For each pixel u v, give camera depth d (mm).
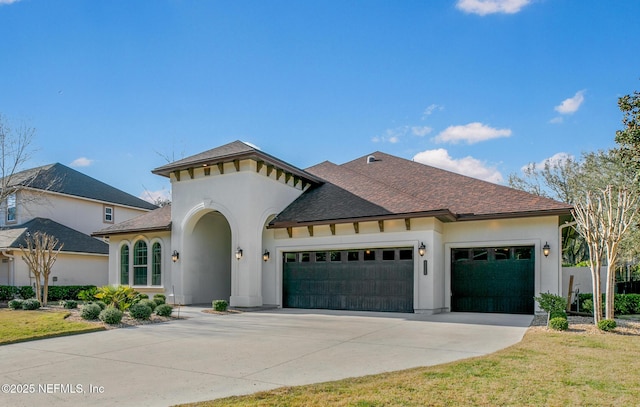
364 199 18266
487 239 16141
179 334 10938
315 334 10750
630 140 17172
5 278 24031
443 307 16422
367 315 15016
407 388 5777
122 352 8805
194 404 5379
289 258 18453
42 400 5758
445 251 16734
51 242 19578
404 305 15938
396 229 16234
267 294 18422
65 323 12328
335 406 5121
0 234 25578
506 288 15836
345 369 7090
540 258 15227
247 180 17797
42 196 27953
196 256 19875
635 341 9320
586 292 18062
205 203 18766
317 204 19078
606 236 11727
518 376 6328
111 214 32188
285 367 7301
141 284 20875
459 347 8883
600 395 5426
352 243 16969
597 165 28344
